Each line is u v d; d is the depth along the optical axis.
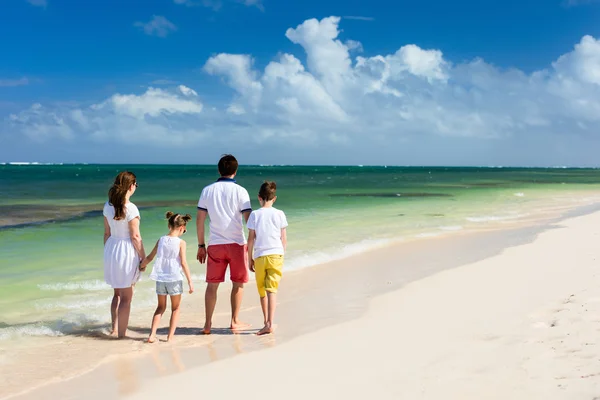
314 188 39.03
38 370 4.41
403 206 21.61
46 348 5.04
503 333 5.00
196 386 3.99
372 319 5.80
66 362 4.61
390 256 10.04
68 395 3.88
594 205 22.33
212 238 5.66
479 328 5.22
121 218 5.42
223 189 5.64
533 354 4.35
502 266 8.66
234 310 5.68
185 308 6.69
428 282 7.66
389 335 5.14
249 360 4.56
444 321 5.57
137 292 7.43
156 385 4.04
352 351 4.69
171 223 5.42
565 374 3.89
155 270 5.35
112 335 5.50
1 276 8.13
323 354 4.64
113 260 5.42
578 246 10.49
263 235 5.61
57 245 10.96
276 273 5.59
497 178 72.69
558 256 9.38
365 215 17.66
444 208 20.72
